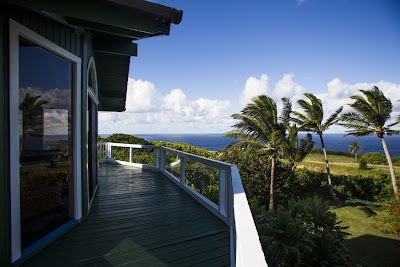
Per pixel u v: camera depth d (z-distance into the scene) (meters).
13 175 2.15
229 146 13.87
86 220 3.48
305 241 3.77
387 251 10.30
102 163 9.32
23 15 2.23
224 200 3.58
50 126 2.81
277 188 15.41
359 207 16.08
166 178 6.63
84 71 3.43
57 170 2.96
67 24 2.79
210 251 2.62
